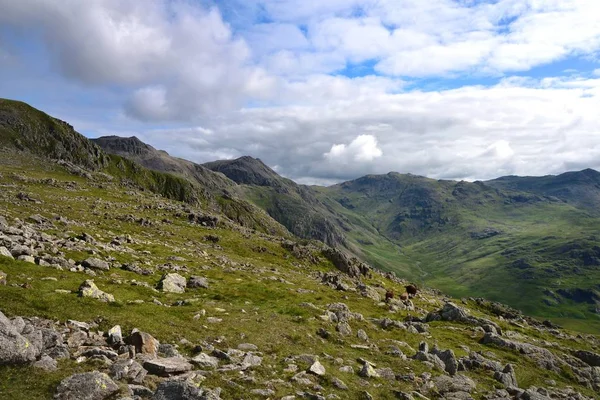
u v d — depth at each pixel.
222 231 114.38
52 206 78.56
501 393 30.91
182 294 40.84
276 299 49.28
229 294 46.75
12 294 23.16
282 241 128.12
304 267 102.50
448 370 34.88
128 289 35.09
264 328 31.89
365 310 61.66
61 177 132.38
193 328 27.38
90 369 17.19
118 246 57.62
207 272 58.25
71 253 41.69
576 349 60.53
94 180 150.12
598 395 41.19
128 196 129.00
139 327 23.98
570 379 44.12
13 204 68.25
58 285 28.22
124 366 17.80
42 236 43.91
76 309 23.97
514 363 44.34
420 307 86.25
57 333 19.22
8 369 15.54
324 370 24.92
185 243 82.88
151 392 16.30
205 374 19.81
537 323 121.50
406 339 44.25
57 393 14.66
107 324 23.20
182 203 160.12
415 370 31.42
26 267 30.30
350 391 23.08
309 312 42.03
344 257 121.25
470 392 29.41
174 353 21.62
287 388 20.98
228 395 18.27
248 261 84.44
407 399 24.48
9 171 112.75
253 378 20.83
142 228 85.06
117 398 15.30
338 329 38.47
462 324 59.50
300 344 30.61
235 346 26.27
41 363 16.42
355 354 32.06
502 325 76.31
